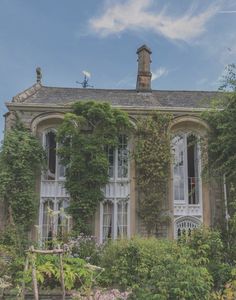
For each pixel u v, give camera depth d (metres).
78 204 21.02
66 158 21.69
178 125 23.11
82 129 22.05
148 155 21.98
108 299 9.32
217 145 21.31
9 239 19.11
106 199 22.02
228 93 19.22
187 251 12.16
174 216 22.12
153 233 21.45
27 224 20.69
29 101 23.23
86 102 22.08
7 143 21.33
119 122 22.00
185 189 22.64
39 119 22.41
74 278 11.08
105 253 14.88
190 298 9.48
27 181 21.08
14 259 13.51
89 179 21.17
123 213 21.98
